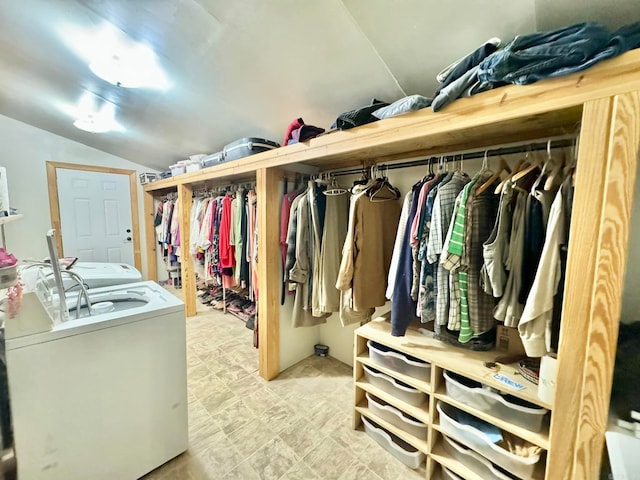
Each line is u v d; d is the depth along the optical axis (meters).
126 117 2.70
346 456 1.51
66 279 1.96
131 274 2.42
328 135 1.55
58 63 1.96
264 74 1.67
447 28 1.15
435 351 1.37
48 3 1.41
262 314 2.17
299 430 1.68
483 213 1.24
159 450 1.42
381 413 1.56
